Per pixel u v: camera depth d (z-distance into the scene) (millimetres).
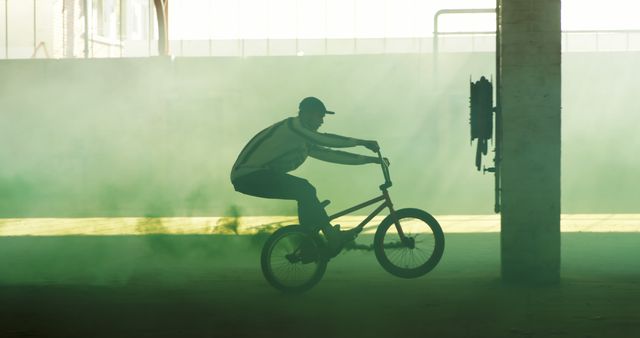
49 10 21484
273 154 7137
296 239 7070
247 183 7160
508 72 7164
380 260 7316
